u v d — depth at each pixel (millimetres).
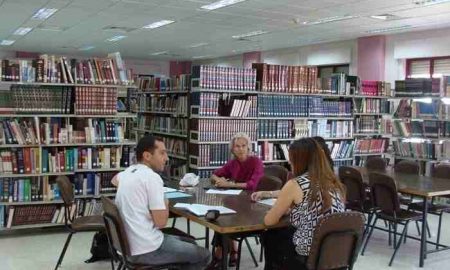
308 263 2596
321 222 2529
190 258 2752
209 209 2953
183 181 4031
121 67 5340
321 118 6980
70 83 5004
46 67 4898
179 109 6730
